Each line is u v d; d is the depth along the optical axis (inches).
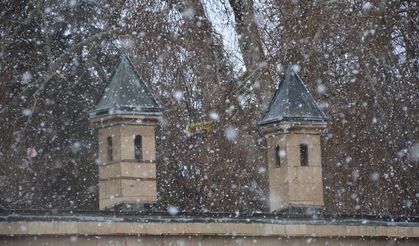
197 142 1338.6
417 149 1342.3
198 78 1379.2
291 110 1010.7
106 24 1444.4
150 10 1401.3
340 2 1393.9
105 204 941.2
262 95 1350.9
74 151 1443.2
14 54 1414.9
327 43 1371.8
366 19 1384.1
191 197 1321.4
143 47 1378.0
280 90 1038.4
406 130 1348.4
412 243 1010.7
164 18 1397.6
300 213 981.2
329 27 1376.7
